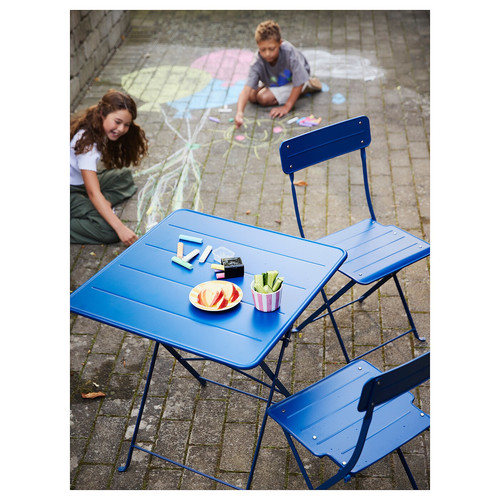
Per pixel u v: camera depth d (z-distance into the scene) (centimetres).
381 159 569
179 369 384
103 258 470
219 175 555
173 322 282
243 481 321
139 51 793
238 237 335
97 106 468
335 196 524
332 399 290
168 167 568
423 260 456
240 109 627
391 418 282
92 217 481
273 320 281
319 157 373
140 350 396
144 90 699
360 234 380
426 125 617
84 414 357
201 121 637
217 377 378
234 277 306
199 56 776
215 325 279
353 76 710
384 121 625
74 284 446
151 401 364
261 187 538
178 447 338
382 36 809
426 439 337
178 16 894
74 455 336
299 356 388
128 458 328
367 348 392
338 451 267
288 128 618
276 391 367
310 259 317
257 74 638
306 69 651
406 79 700
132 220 504
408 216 498
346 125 376
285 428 278
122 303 293
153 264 318
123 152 506
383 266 353
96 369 384
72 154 484
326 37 812
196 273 311
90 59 712
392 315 414
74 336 406
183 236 334
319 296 430
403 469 322
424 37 802
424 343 394
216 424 350
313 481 320
